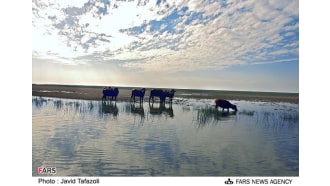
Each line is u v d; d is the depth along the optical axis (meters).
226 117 15.13
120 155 8.28
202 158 8.13
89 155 8.30
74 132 10.88
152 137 10.25
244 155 8.45
